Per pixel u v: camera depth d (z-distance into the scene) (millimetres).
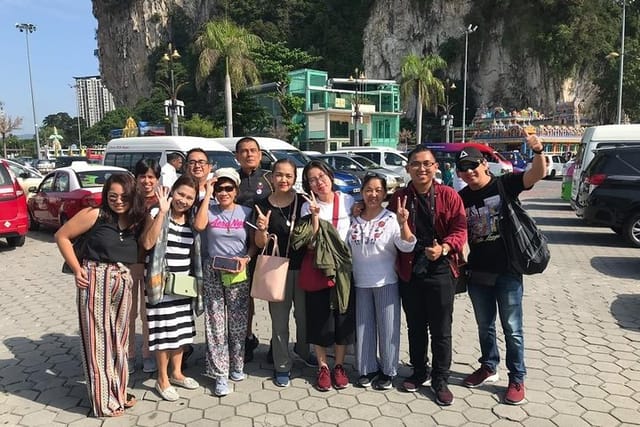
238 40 25766
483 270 3576
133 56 104375
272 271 3639
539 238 3422
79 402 3668
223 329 3770
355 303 3807
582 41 55594
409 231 3451
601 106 53500
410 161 3525
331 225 3660
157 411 3508
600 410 3453
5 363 4371
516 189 3449
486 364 3805
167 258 3588
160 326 3619
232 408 3535
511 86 63562
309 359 4215
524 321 5262
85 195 9711
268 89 47406
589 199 9391
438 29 70312
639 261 8102
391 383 3852
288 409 3508
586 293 6293
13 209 9234
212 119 44938
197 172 4188
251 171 4445
